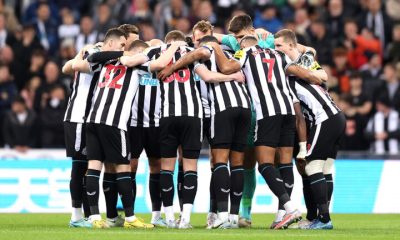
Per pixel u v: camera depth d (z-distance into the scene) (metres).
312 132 29.86
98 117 28.95
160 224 31.89
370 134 48.28
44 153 44.97
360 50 53.84
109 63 29.66
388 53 54.81
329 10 56.59
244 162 31.55
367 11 56.34
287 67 30.14
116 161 29.19
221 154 29.50
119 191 29.36
